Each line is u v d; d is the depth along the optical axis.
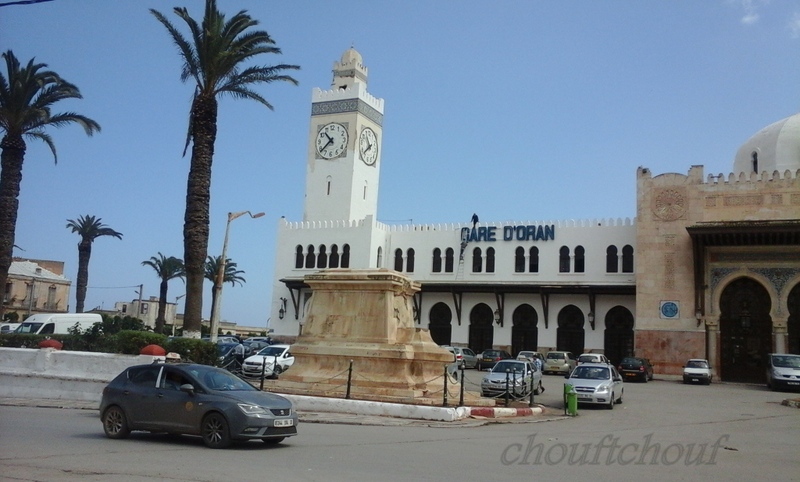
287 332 63.16
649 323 48.75
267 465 12.00
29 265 88.38
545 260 56.59
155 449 13.59
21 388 24.89
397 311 24.59
